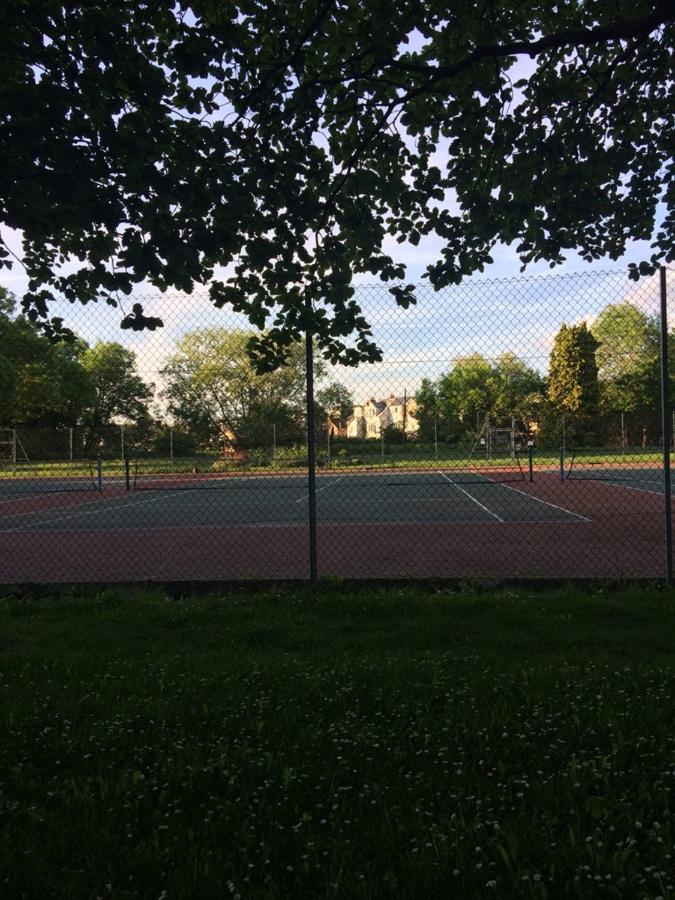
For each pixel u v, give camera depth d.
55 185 4.20
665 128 6.52
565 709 3.69
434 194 6.09
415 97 5.80
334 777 3.07
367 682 4.25
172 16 4.86
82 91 4.21
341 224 5.91
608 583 6.82
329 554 10.53
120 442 21.58
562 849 2.42
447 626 5.51
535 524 14.07
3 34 4.32
